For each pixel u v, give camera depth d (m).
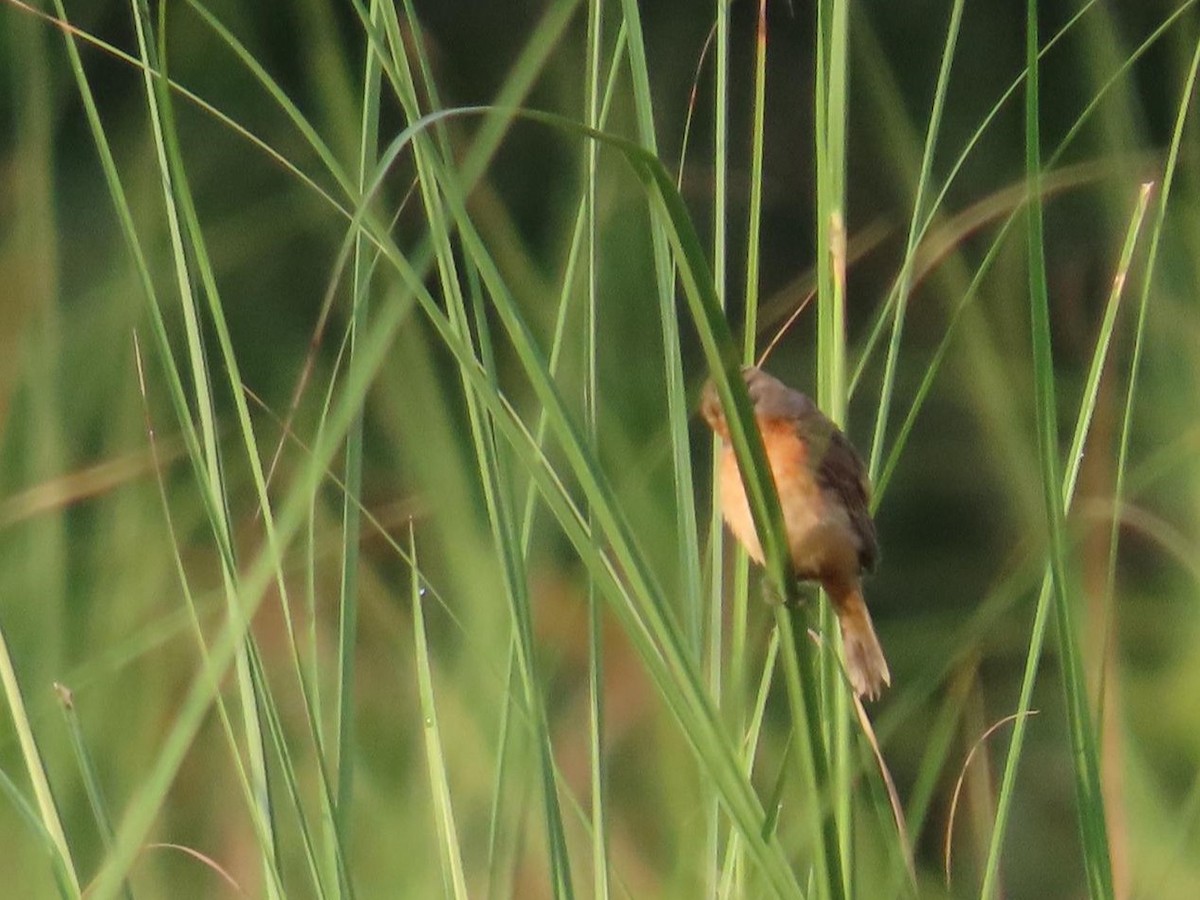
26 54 11.71
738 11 17.42
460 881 5.92
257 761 5.61
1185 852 7.96
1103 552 8.48
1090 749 5.28
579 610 8.88
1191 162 10.13
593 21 5.73
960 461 15.12
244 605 4.55
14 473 8.88
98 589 9.13
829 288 5.90
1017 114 17.14
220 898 8.72
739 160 16.94
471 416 5.43
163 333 5.46
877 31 17.22
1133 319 13.25
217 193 14.95
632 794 8.27
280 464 10.67
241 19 15.45
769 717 9.34
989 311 13.73
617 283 9.81
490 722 7.25
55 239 9.12
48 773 5.59
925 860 11.81
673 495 7.83
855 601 6.32
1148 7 16.27
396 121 15.12
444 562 7.96
